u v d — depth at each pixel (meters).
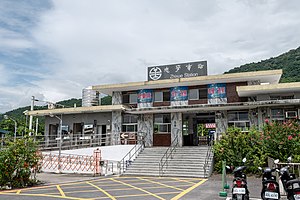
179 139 24.12
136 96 26.33
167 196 11.06
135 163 20.20
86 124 27.67
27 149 14.73
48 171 21.62
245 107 21.59
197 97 24.09
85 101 33.88
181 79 23.31
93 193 12.03
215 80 22.69
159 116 25.25
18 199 10.77
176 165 18.91
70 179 17.12
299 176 10.08
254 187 12.74
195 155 19.97
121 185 14.34
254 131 17.95
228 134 18.69
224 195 10.86
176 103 24.44
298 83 19.14
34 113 28.55
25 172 14.29
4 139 14.95
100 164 19.72
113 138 25.59
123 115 26.42
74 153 23.20
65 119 28.66
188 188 12.98
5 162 13.60
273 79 22.55
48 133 29.09
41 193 12.14
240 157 17.44
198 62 24.39
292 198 7.70
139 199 10.57
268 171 8.45
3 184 13.56
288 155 15.52
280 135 15.99
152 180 16.12
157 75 25.53
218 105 21.53
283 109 20.81
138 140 24.64
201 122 26.52
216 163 18.77
